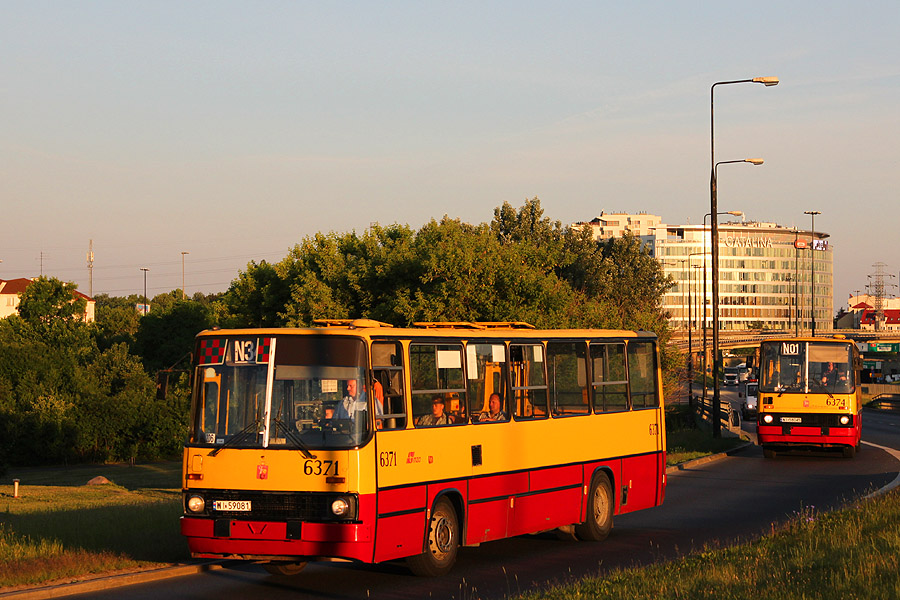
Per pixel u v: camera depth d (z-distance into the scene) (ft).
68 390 229.86
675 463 100.12
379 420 41.11
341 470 39.75
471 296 137.08
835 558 40.96
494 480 48.06
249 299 169.68
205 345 42.06
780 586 35.37
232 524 40.22
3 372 227.40
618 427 58.75
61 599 38.32
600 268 280.10
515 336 50.93
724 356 503.61
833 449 108.27
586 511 55.01
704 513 65.98
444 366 45.70
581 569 45.93
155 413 223.71
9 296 530.68
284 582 42.83
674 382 216.54
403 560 44.42
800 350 107.76
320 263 153.99
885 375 449.06
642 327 203.82
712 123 139.44
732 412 170.50
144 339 284.61
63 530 51.60
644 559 48.57
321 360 40.83
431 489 43.78
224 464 40.68
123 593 39.65
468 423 46.68
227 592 40.29
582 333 56.75
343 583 42.65
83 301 303.68
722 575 37.70
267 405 40.73
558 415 53.52
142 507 64.28
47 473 190.49
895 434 155.84
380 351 41.91
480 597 39.19
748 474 92.48
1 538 47.39
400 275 143.02
